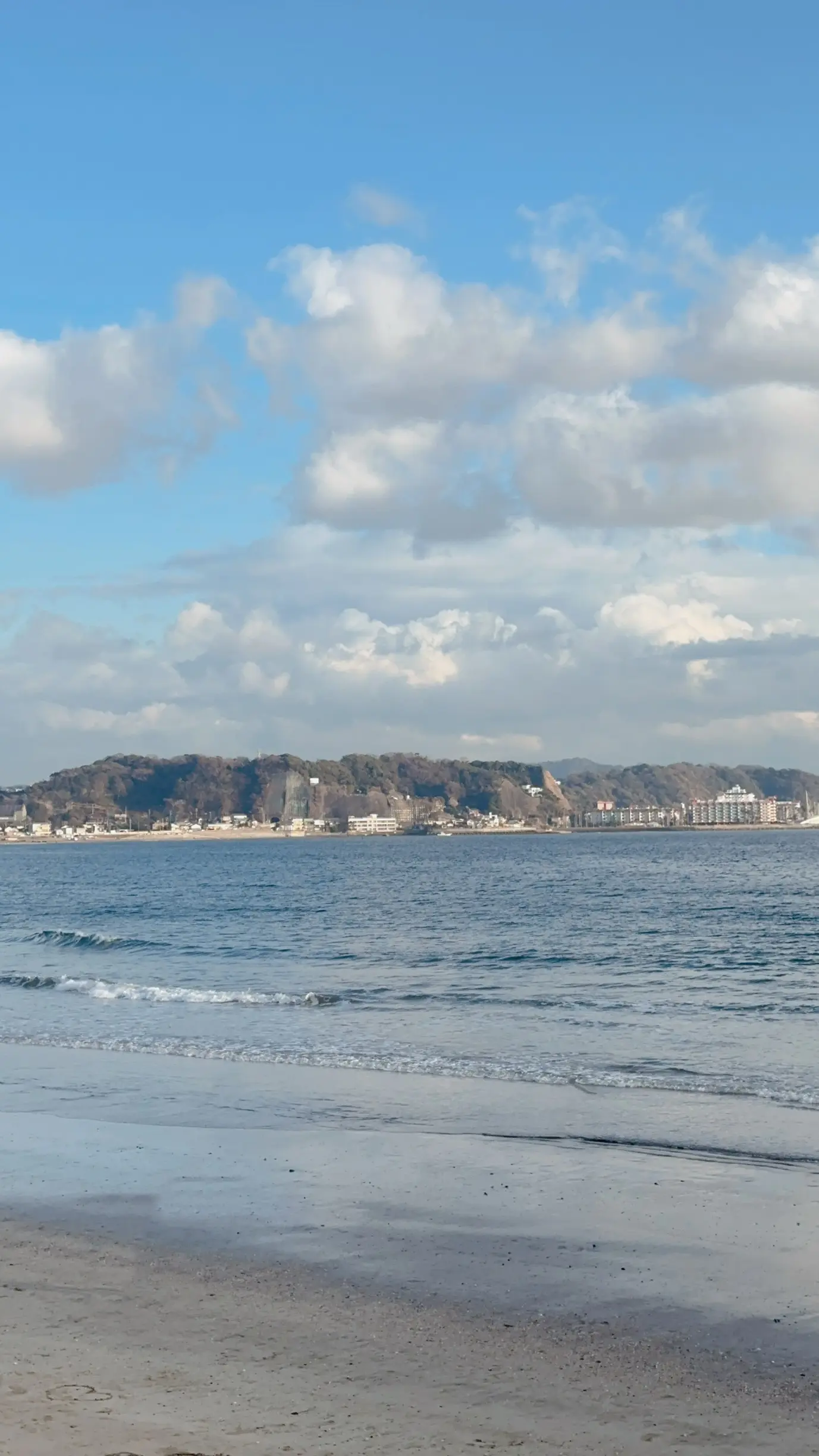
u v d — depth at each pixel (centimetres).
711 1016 2405
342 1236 1045
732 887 7806
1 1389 720
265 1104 1590
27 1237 1057
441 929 4766
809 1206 1108
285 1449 638
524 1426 675
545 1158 1295
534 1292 902
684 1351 788
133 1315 860
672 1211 1100
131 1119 1512
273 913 5984
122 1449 631
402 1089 1686
